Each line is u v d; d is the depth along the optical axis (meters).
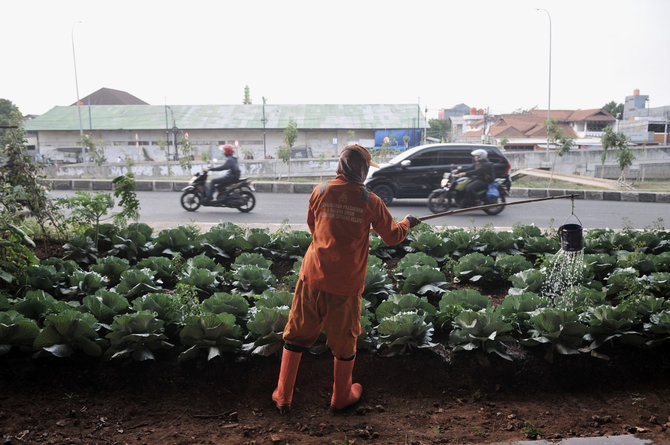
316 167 29.80
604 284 5.37
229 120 57.06
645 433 2.73
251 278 4.68
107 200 6.12
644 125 64.12
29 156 6.16
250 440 2.76
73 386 3.20
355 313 2.97
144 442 2.71
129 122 56.50
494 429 2.96
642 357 3.70
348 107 61.09
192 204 12.91
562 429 2.97
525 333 3.88
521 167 30.50
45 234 6.37
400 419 3.09
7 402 2.97
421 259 5.25
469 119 89.75
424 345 3.58
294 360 3.05
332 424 2.98
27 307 3.71
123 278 4.47
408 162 13.45
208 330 3.37
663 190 19.67
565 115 73.12
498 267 5.36
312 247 2.95
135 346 3.37
